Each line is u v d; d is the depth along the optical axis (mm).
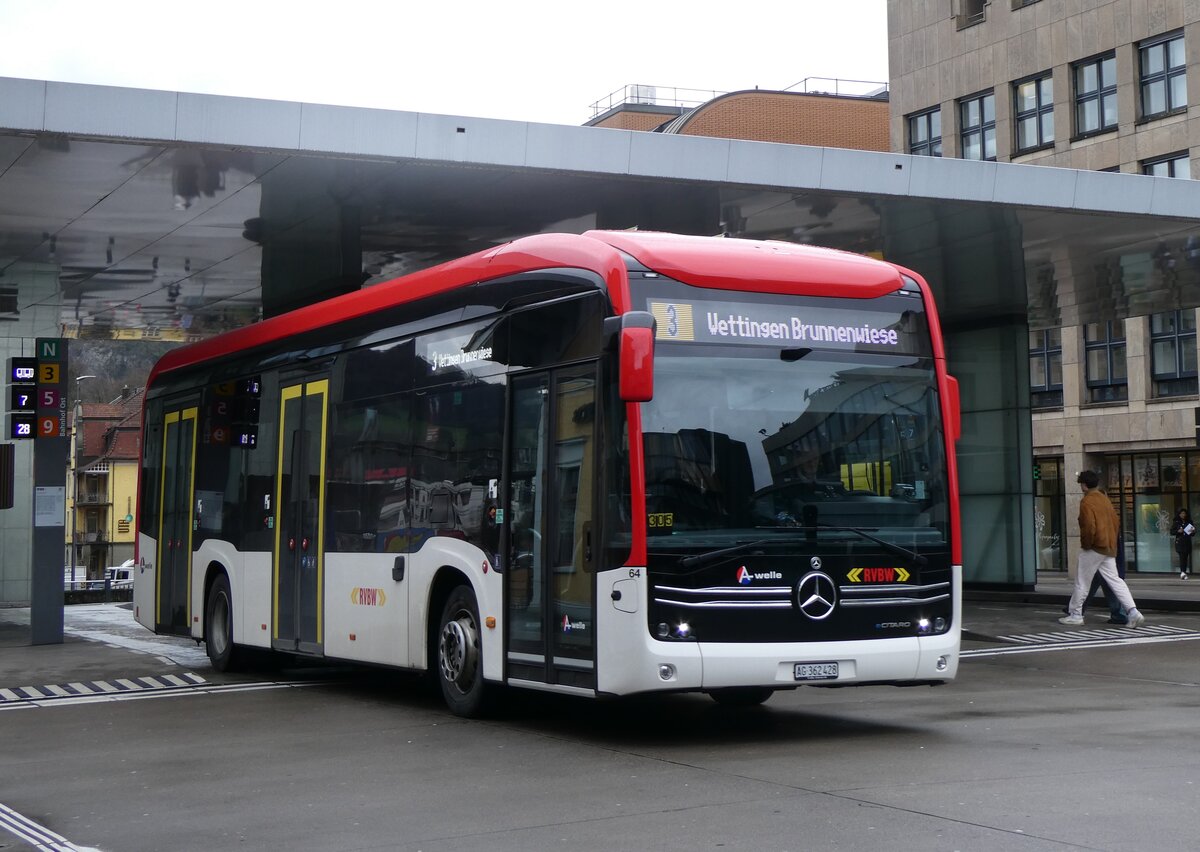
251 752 9992
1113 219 21547
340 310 13836
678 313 9852
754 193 19547
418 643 12000
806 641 9750
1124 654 16500
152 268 24062
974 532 29469
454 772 8844
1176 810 7105
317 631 13664
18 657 17828
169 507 17766
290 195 19266
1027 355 28875
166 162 17500
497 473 10984
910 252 23781
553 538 10273
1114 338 46969
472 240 22312
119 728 11516
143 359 122062
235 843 6949
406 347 12516
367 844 6805
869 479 10141
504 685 10812
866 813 7133
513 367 10891
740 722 11031
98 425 117875
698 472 9672
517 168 17984
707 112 48312
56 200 19375
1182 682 13781
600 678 9664
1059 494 48750
